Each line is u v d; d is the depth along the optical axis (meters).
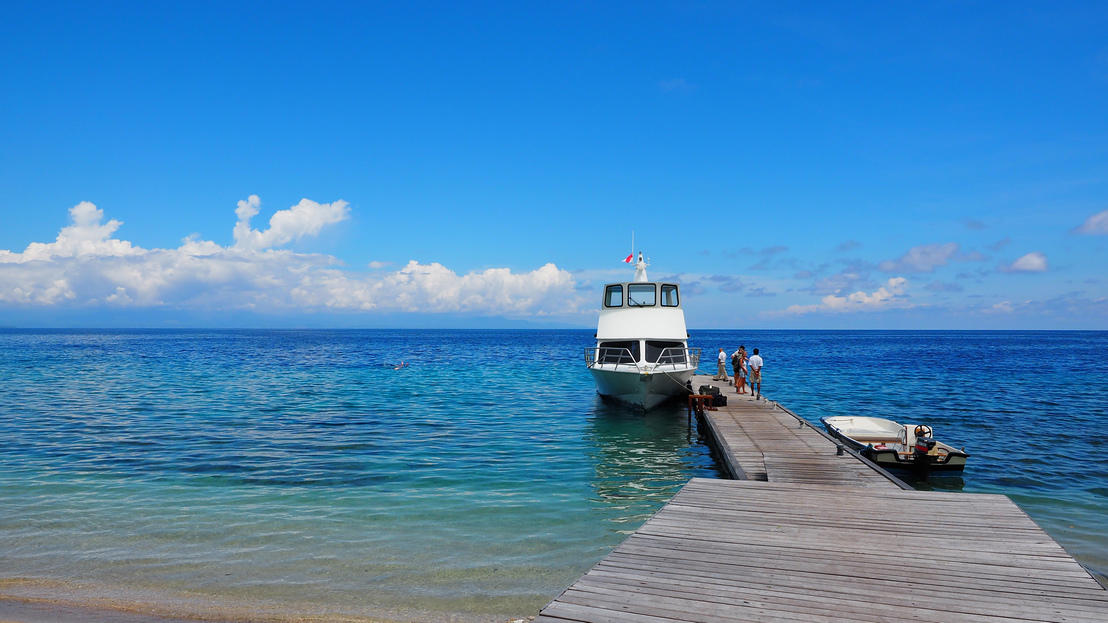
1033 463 17.31
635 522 12.20
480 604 8.48
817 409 29.09
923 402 31.36
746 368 31.17
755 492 10.61
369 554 10.30
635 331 27.42
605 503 13.58
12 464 16.69
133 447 19.12
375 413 27.36
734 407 24.91
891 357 75.50
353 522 11.99
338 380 44.03
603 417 26.92
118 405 29.14
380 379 45.22
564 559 10.14
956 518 9.02
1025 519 8.95
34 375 45.81
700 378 38.88
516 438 21.75
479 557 10.21
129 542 10.76
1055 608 6.00
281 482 15.04
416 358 75.38
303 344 129.12
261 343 134.25
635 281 28.22
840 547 7.80
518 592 8.86
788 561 7.31
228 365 59.09
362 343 140.25
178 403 30.09
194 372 50.06
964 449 19.25
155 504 13.05
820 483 12.38
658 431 23.59
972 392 35.53
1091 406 29.22
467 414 27.53
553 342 154.88
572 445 20.67
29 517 12.09
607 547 10.73
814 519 9.00
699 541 8.05
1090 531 11.58
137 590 8.84
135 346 109.56
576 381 44.41
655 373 25.34
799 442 17.22
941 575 6.86
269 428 23.02
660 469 17.17
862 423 21.25
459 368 57.62
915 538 8.13
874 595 6.32
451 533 11.41
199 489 14.30
